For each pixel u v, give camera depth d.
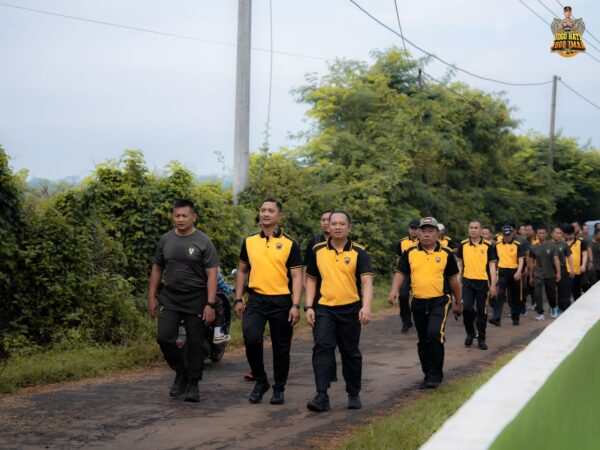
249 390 8.61
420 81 29.72
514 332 14.61
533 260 17.14
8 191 10.74
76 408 7.42
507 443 2.39
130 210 13.18
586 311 4.98
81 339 10.66
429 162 27.41
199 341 7.88
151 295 8.09
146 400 7.89
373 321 16.17
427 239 8.91
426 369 8.98
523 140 43.28
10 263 10.41
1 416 7.02
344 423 7.06
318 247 7.71
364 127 26.05
